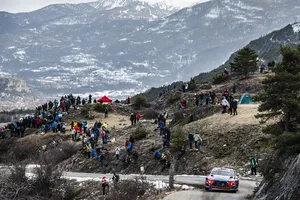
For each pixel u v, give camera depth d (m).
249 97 114.75
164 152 86.62
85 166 95.38
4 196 61.12
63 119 144.25
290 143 45.50
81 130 120.38
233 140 80.69
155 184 63.91
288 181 38.59
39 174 69.69
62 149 106.81
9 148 124.88
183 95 153.25
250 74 159.00
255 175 66.56
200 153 81.25
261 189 47.28
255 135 78.62
